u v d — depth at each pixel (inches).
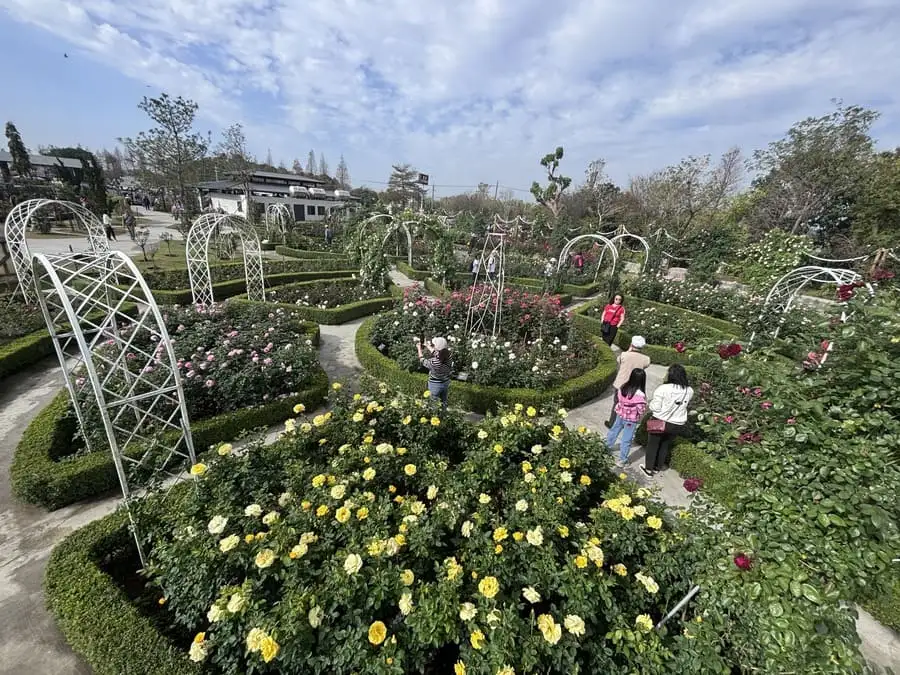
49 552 134.3
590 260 708.7
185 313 280.1
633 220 1101.1
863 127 810.8
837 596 69.2
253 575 99.1
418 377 243.8
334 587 90.1
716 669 80.6
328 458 145.9
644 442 215.5
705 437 194.7
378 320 328.5
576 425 230.2
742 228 855.1
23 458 155.5
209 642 88.0
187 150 1013.8
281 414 211.6
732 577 77.4
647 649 86.2
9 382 248.1
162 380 190.9
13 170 1322.6
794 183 890.1
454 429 163.5
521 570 102.0
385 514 108.5
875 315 111.3
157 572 114.0
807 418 102.3
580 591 91.7
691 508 101.9
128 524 127.8
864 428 93.4
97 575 113.3
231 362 215.3
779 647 68.5
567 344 303.4
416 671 90.3
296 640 81.5
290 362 227.1
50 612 112.7
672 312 442.0
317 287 468.8
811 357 124.0
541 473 128.6
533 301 361.1
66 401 192.2
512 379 243.9
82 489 154.7
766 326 318.0
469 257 685.3
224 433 190.2
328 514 112.1
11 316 304.2
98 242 400.8
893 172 714.8
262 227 975.0
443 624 85.8
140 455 166.9
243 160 1232.2
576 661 86.6
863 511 74.6
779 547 77.3
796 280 329.7
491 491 133.2
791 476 91.3
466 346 275.9
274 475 131.7
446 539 113.2
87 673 100.3
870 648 115.7
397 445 156.6
